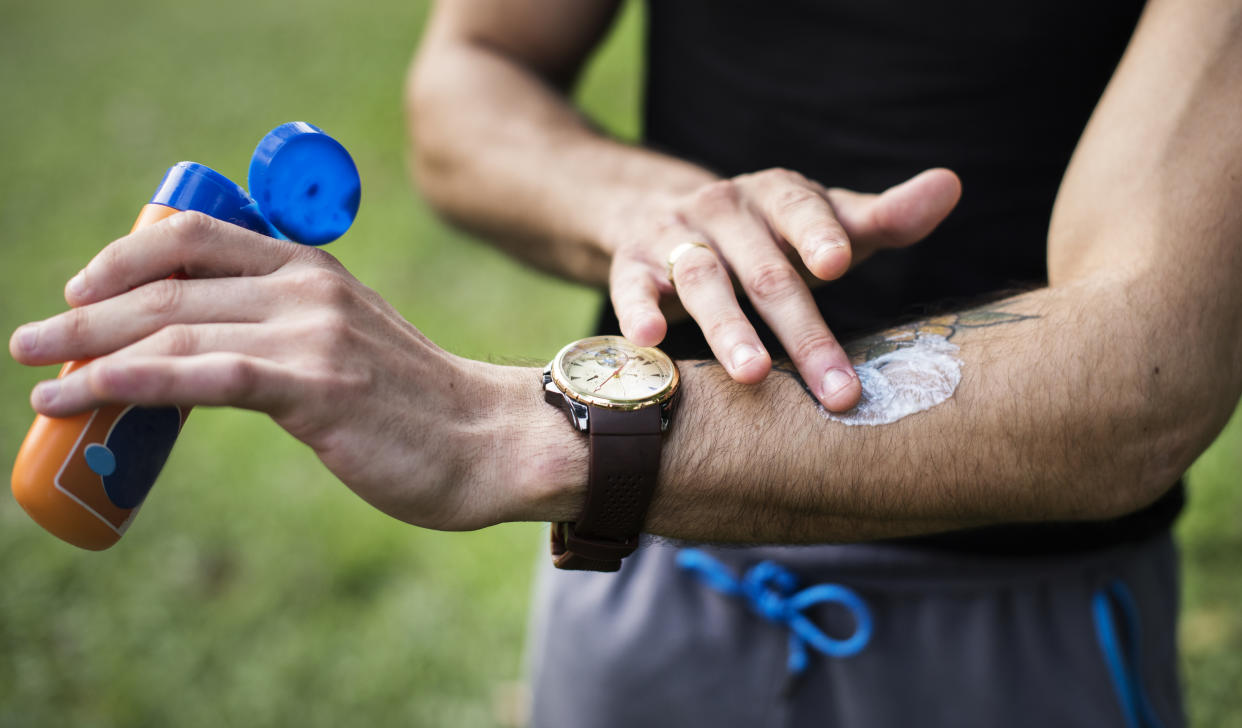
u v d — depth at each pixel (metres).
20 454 0.85
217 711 2.70
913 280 1.48
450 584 3.02
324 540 3.15
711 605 1.53
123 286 0.85
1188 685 2.54
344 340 0.86
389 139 5.62
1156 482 1.05
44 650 2.87
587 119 1.71
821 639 1.45
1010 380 1.01
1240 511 2.91
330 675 2.79
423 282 4.35
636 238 1.24
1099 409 0.99
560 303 4.20
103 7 8.32
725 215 1.19
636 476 0.96
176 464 3.46
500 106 1.68
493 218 1.62
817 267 1.06
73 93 6.65
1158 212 1.02
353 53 6.97
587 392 0.96
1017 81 1.40
